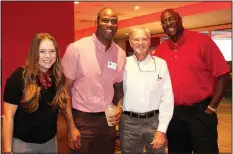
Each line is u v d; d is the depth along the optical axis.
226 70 2.55
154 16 10.48
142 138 2.38
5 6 4.49
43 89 1.85
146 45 2.32
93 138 2.24
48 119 1.89
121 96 2.39
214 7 8.77
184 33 2.62
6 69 4.51
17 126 1.85
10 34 4.53
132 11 10.11
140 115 2.34
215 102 2.56
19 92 1.80
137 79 2.34
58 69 1.94
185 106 2.59
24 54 4.61
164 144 2.34
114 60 2.31
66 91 2.01
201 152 2.56
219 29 12.05
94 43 2.25
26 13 4.61
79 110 2.24
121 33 14.27
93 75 2.22
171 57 2.64
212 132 2.59
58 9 4.80
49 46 1.82
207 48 2.55
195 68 2.54
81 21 11.83
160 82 2.35
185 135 2.67
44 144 1.93
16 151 1.86
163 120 2.32
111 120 2.22
